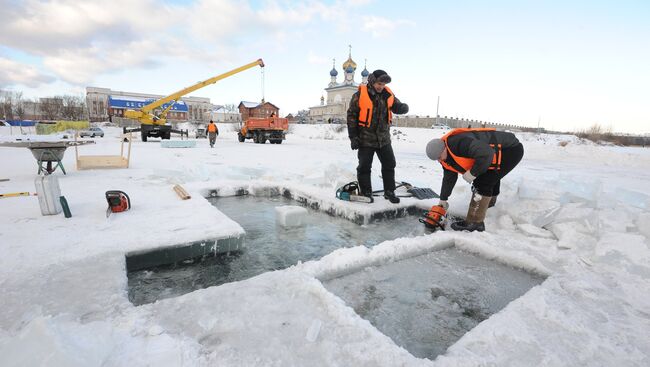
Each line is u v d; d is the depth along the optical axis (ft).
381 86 13.58
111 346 4.27
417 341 5.69
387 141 14.11
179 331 4.77
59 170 21.18
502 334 5.04
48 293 5.74
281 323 5.02
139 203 12.28
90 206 11.69
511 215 11.17
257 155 35.99
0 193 14.03
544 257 8.46
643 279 7.06
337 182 16.56
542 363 4.46
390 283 7.55
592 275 7.34
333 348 4.49
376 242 10.89
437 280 7.81
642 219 9.38
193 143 47.67
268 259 9.32
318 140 92.07
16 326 4.81
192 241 8.52
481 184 10.71
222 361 4.18
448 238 9.67
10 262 6.91
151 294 7.23
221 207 14.94
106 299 5.60
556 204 10.61
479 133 10.71
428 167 31.86
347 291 7.10
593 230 9.46
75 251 7.53
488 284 7.69
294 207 12.78
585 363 4.51
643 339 5.08
